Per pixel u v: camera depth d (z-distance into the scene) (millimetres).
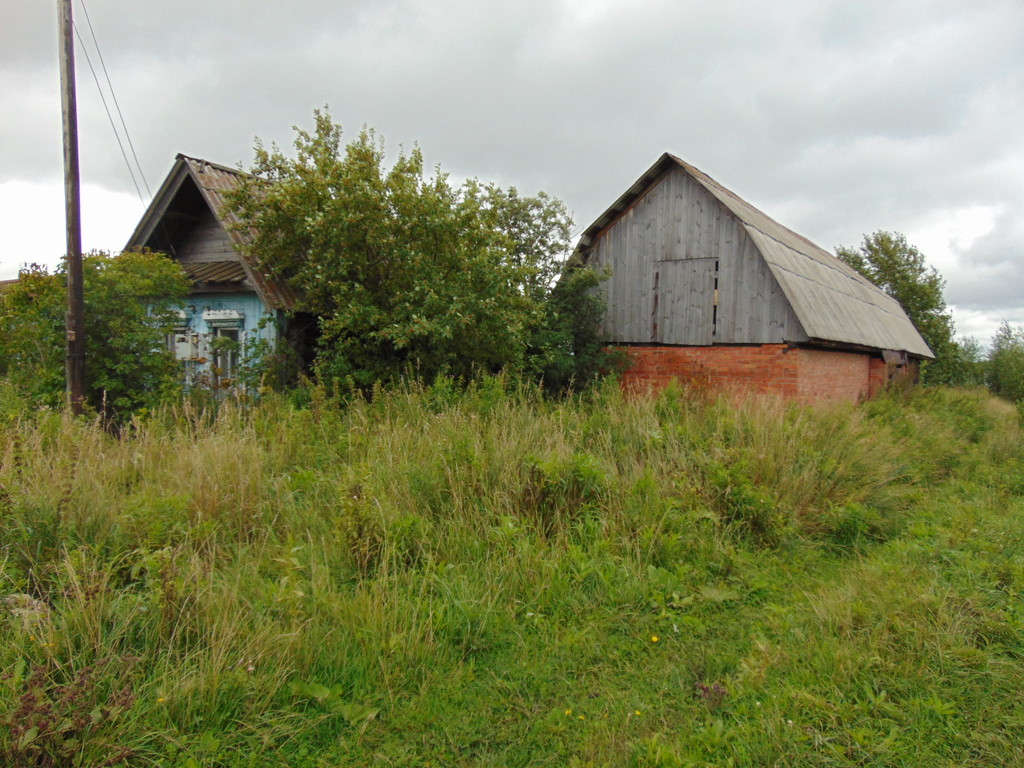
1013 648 3648
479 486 5422
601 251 15359
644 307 14773
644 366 14547
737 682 3367
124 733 2693
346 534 4418
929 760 2812
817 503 6266
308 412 7715
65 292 9562
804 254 17016
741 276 13477
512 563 4344
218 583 3773
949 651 3562
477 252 10695
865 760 2812
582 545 4949
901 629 3727
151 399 9516
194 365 12328
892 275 34031
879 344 17062
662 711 3141
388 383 10258
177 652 3131
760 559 5066
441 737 2926
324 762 2738
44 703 2564
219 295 12438
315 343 12516
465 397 8391
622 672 3498
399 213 10484
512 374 10688
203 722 2855
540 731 2990
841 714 3074
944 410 14070
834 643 3664
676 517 5301
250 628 3395
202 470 5387
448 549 4617
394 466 5906
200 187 12445
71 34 8977
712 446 6766
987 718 3086
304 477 5699
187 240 14109
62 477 4824
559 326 13531
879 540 5797
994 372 35688
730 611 4258
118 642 3209
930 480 8211
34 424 7363
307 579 4148
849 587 4344
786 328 12836
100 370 9672
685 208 14297
